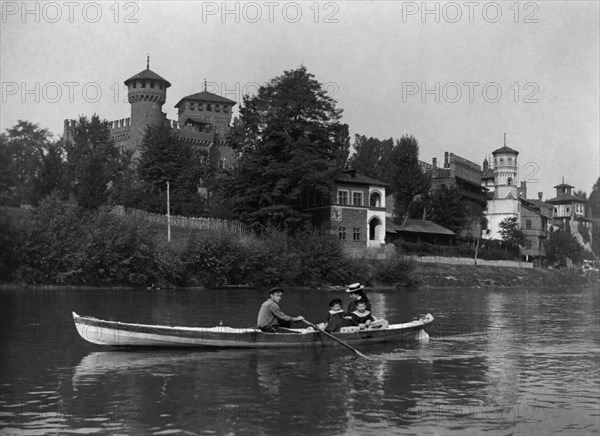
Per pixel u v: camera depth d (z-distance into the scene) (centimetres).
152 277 5275
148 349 1914
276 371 1628
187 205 8056
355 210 7769
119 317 2880
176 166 8875
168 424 1163
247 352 1905
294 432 1123
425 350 2039
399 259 6825
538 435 1132
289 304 3994
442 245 9231
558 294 6259
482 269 8675
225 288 5556
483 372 1667
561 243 12012
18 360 1756
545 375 1636
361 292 2186
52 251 4725
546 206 14312
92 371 1606
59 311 3048
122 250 5103
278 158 7425
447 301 4722
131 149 10050
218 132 12238
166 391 1403
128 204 7644
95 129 9431
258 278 5775
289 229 7106
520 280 8675
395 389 1448
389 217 9375
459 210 10088
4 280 4584
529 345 2217
